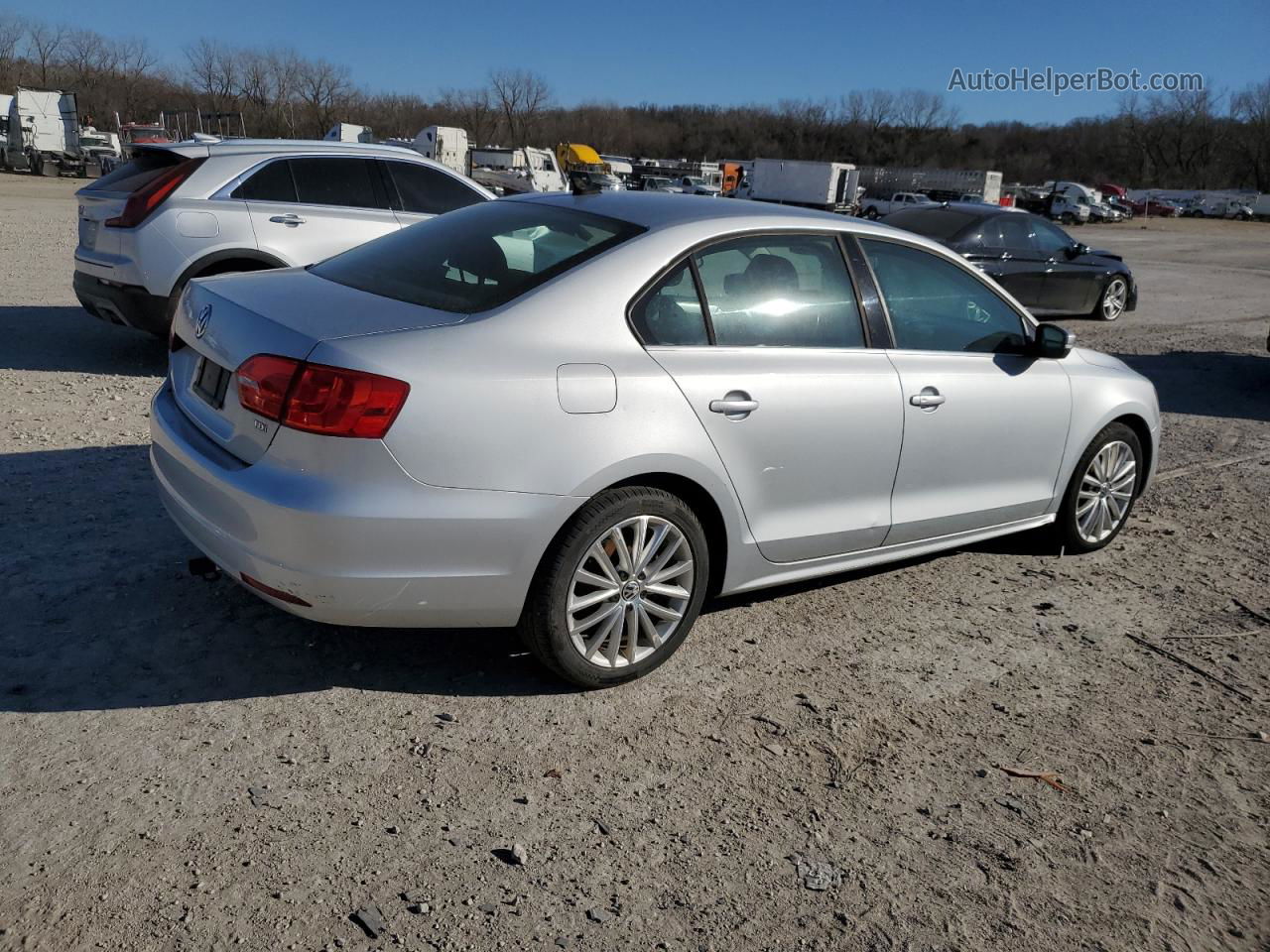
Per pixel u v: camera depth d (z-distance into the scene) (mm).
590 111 117625
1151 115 103938
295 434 2896
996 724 3455
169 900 2377
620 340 3281
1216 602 4637
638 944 2367
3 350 7746
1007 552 5109
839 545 3943
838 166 50312
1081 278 13422
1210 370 10672
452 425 2932
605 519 3211
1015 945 2465
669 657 3660
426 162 7992
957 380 4180
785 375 3605
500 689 3406
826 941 2426
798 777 3057
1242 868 2812
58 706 3100
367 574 2924
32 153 39969
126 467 5176
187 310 3588
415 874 2531
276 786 2818
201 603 3789
